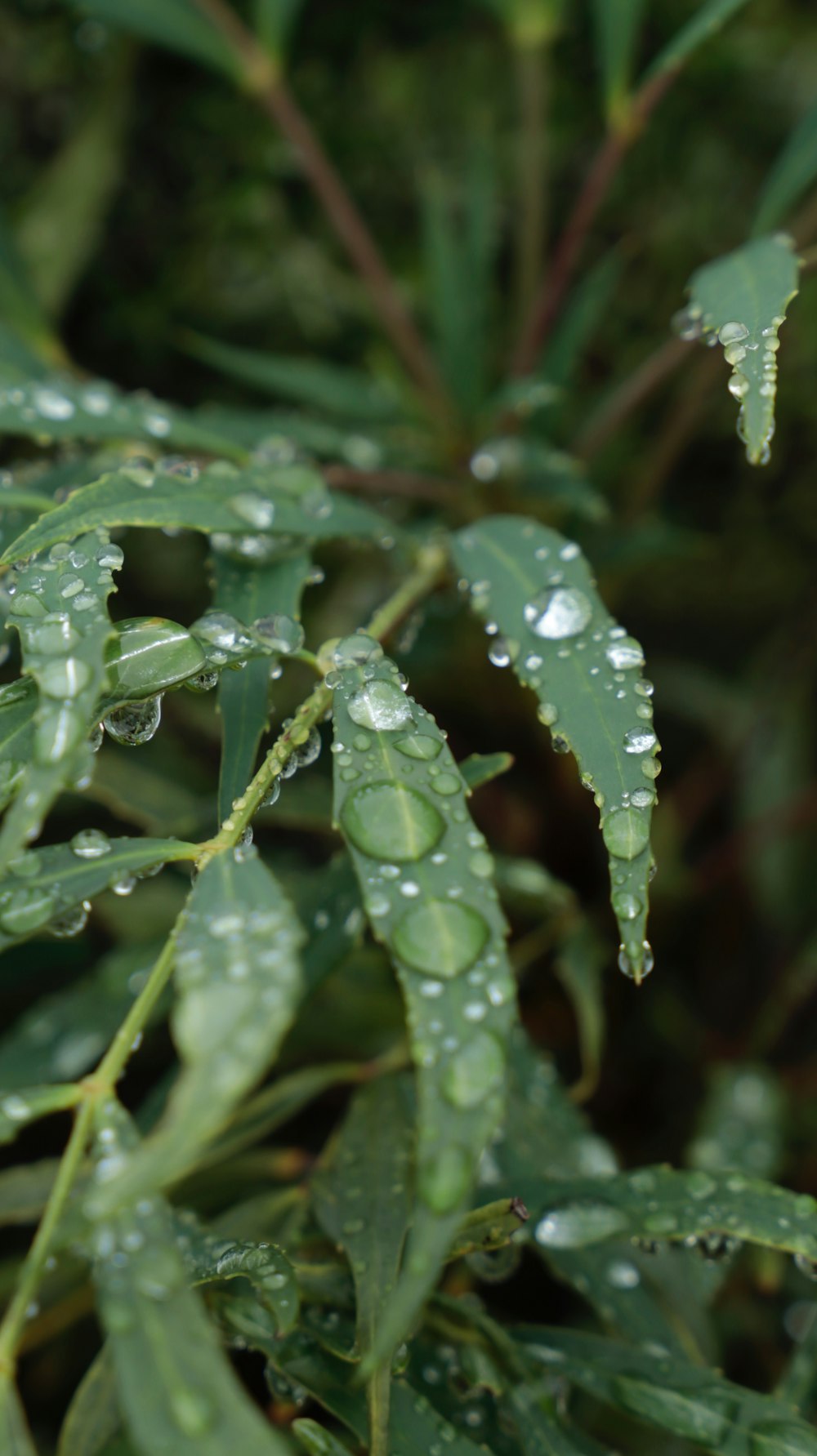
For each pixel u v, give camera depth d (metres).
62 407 0.28
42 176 0.39
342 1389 0.25
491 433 0.34
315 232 0.40
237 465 0.29
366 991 0.31
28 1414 0.34
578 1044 0.37
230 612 0.26
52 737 0.24
